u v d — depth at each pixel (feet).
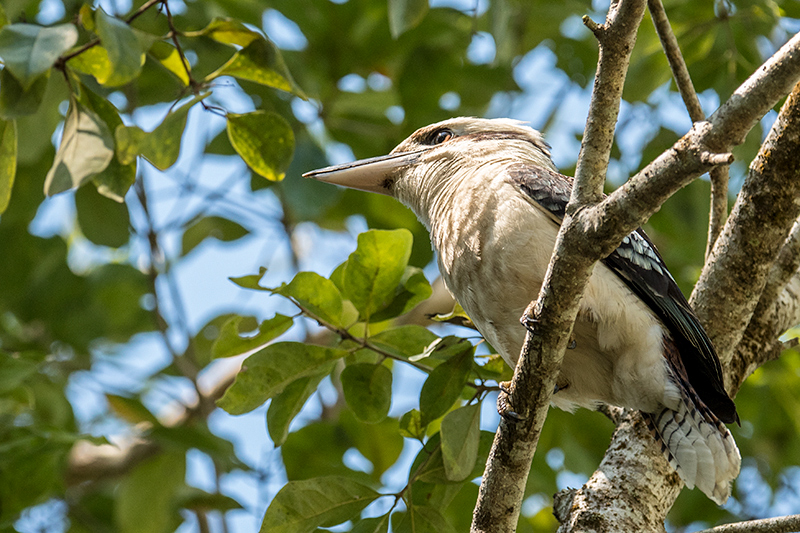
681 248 41.83
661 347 21.75
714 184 24.81
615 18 15.93
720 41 36.47
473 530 20.70
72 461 42.01
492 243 22.36
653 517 21.01
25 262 44.57
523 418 19.40
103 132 22.62
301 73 37.96
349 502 22.34
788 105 21.79
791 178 22.00
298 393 23.50
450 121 29.19
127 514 39.78
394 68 42.70
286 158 25.64
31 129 35.83
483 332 23.76
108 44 20.01
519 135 28.40
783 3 39.01
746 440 43.50
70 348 45.68
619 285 22.11
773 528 19.69
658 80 36.40
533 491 38.60
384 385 23.49
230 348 23.53
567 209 17.38
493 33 32.63
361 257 22.97
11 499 32.48
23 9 33.53
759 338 24.81
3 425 31.65
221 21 23.66
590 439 40.09
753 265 22.88
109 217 36.47
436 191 26.84
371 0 40.40
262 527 21.85
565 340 18.48
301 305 23.11
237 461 36.42
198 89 24.76
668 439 21.43
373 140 41.98
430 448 23.34
